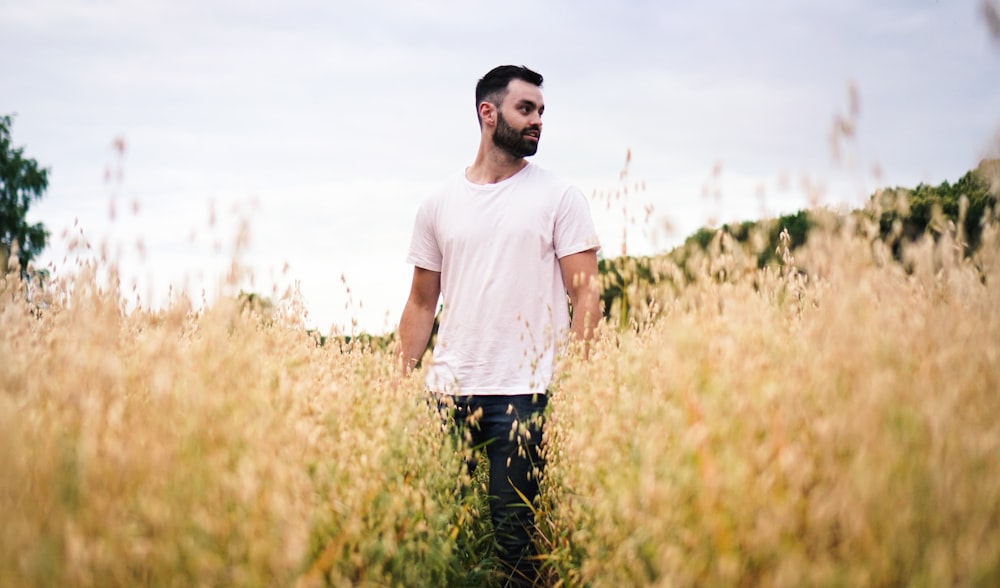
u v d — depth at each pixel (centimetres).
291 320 331
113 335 235
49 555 152
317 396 271
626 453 220
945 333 200
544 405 340
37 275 286
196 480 179
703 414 191
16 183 2814
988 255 211
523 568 323
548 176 366
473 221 362
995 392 182
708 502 164
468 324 354
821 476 175
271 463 192
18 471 165
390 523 227
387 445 262
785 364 209
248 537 171
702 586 164
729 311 228
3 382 202
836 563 156
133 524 165
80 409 195
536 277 352
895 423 168
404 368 392
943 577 137
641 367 248
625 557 194
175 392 207
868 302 206
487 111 368
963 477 155
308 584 176
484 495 371
